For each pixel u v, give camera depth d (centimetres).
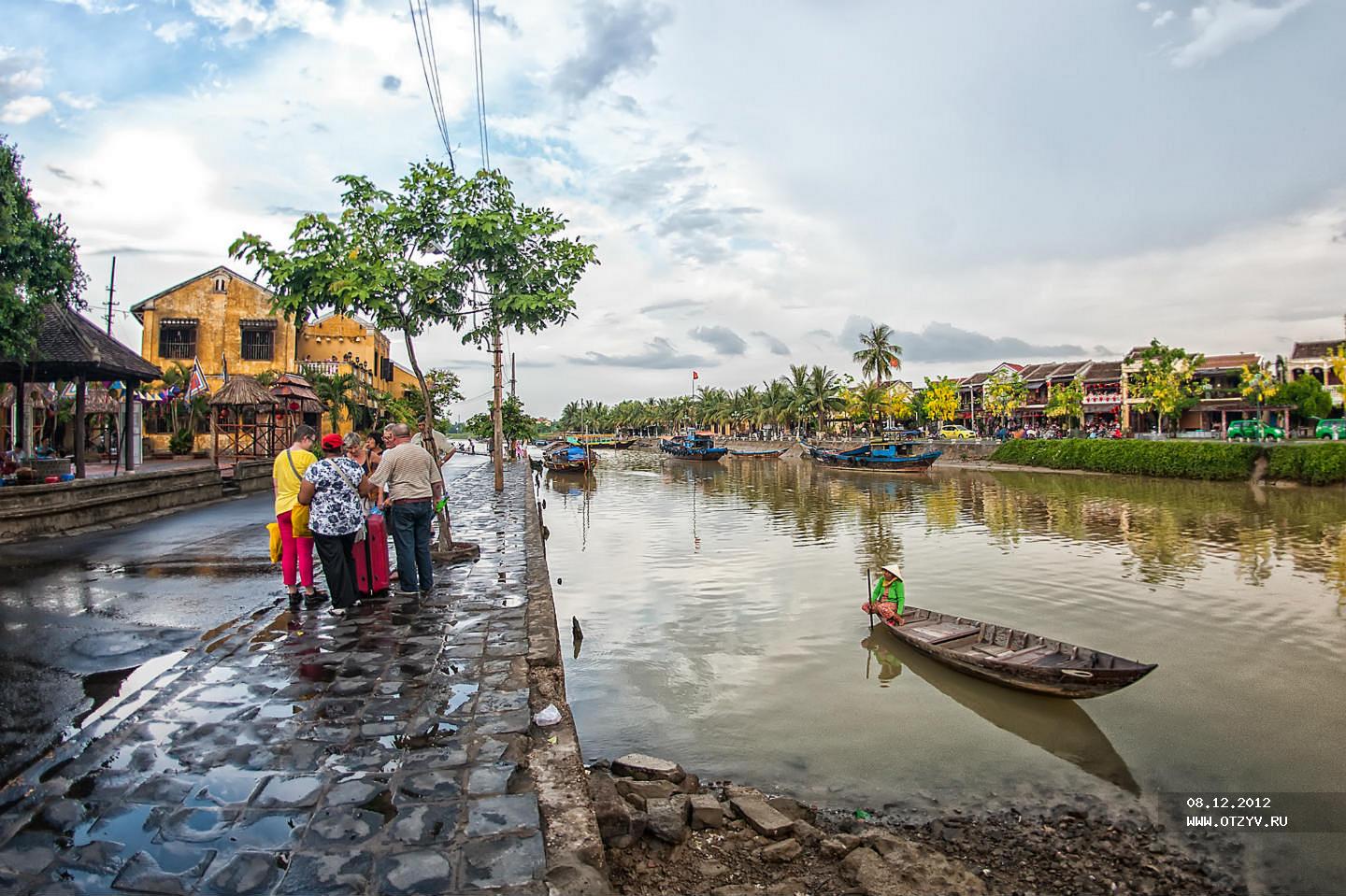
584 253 1027
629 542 2159
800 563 1766
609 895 317
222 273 3634
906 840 560
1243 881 534
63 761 415
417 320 1012
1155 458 4256
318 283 909
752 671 996
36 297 1140
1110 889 522
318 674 564
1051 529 2370
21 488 1172
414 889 310
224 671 569
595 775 555
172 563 1006
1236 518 2592
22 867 316
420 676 564
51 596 807
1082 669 821
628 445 12294
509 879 319
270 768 413
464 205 980
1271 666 1012
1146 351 5284
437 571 985
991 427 7762
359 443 897
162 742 443
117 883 307
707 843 525
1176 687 935
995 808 643
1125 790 676
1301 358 5534
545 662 602
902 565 1734
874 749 759
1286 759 739
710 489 4178
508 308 977
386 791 391
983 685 937
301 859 329
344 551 755
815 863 507
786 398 8912
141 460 2730
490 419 6950
